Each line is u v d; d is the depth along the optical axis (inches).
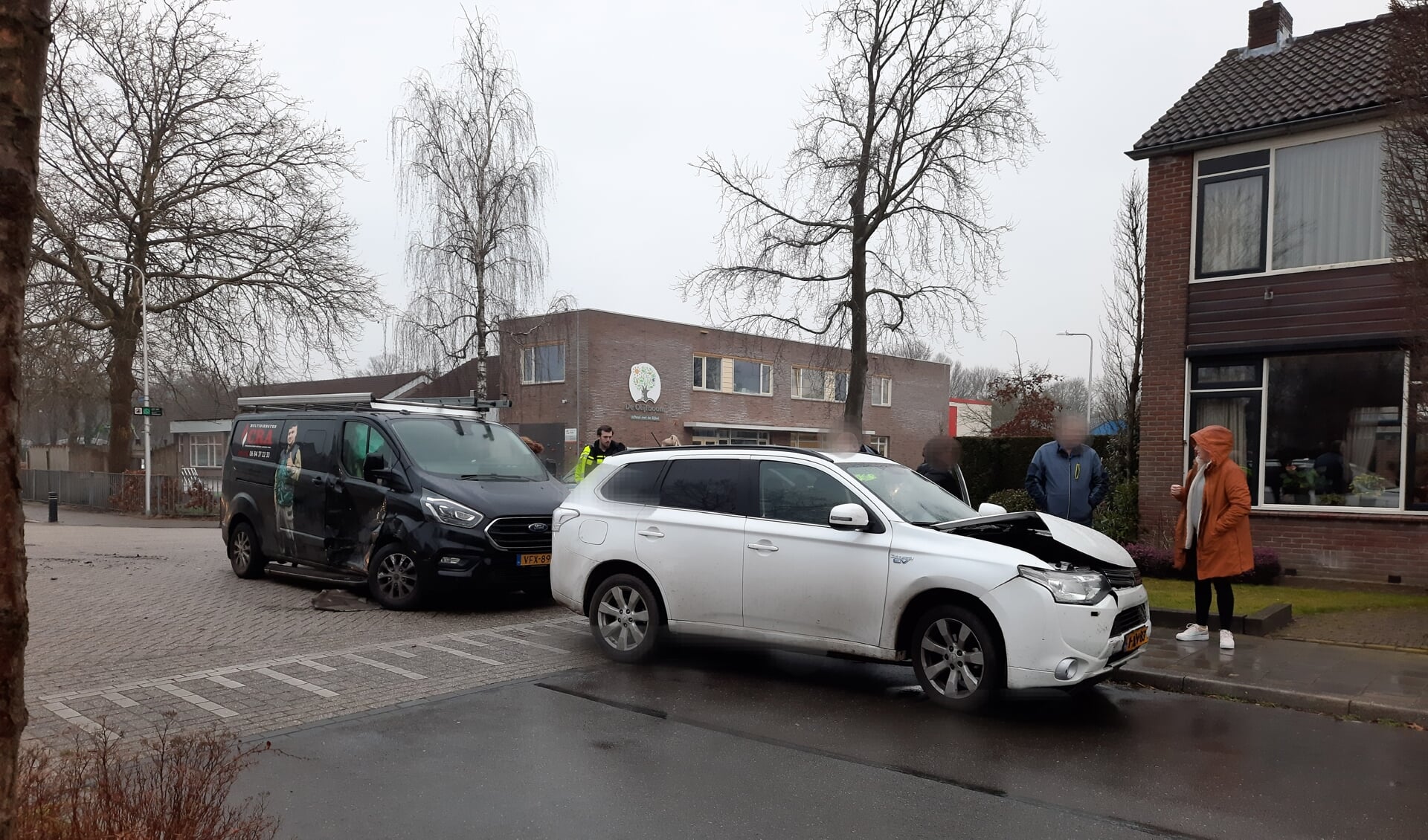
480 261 935.7
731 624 253.3
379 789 170.6
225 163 998.4
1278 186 463.2
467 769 182.2
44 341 935.7
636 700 234.2
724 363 1480.1
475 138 938.1
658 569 264.7
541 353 1316.4
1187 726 218.5
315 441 392.8
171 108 994.7
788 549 243.9
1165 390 491.8
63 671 251.9
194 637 297.3
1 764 76.9
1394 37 318.7
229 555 434.9
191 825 117.3
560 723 213.2
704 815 160.4
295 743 196.5
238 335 1031.6
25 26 79.3
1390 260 425.1
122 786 123.7
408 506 347.9
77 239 918.4
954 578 218.8
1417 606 364.2
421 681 247.3
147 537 700.0
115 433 1116.5
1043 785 177.6
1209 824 159.9
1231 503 282.5
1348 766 190.7
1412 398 321.4
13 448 77.4
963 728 213.0
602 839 150.0
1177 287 488.7
